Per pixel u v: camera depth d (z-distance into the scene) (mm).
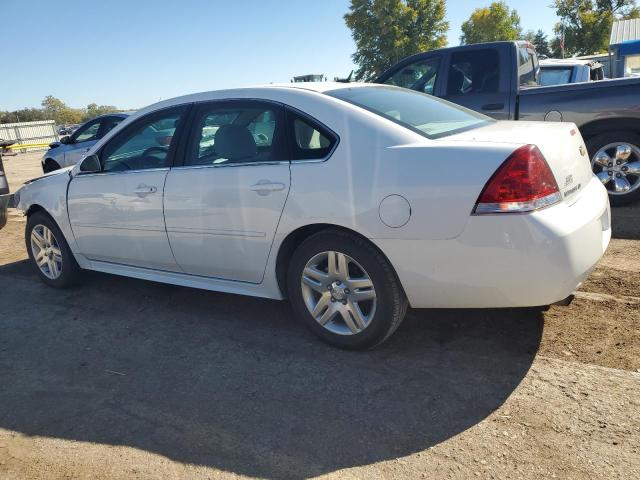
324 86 3541
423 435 2486
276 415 2725
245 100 3520
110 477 2367
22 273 5398
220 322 3879
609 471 2176
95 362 3432
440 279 2824
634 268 4195
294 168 3164
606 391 2684
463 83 6492
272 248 3320
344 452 2416
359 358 3205
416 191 2779
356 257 3027
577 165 3064
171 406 2879
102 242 4266
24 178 15156
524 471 2213
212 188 3488
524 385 2795
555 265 2613
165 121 3900
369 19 43906
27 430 2764
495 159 2652
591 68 9641
